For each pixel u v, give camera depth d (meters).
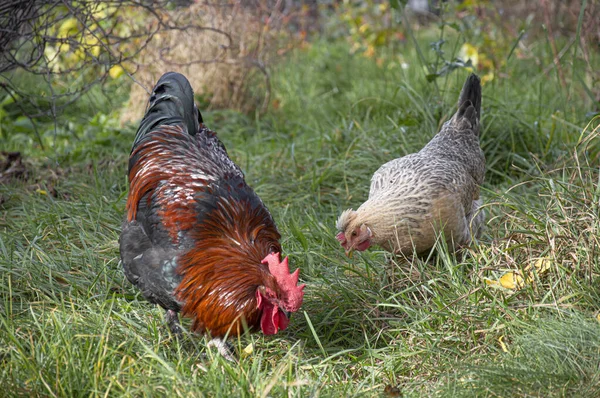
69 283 4.65
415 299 4.35
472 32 9.88
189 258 3.79
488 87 8.68
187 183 4.03
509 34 10.20
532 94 8.56
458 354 3.90
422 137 6.80
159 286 3.86
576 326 3.73
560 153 6.49
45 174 6.72
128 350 3.71
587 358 3.60
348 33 12.91
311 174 6.57
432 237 4.54
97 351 3.68
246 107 8.93
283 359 3.92
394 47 11.41
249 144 7.66
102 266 4.86
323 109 8.87
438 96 7.43
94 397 3.37
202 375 3.71
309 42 12.37
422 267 4.50
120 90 9.74
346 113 8.51
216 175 4.18
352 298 4.52
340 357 4.06
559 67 8.02
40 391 3.40
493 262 4.45
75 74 8.91
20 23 5.84
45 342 3.66
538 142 6.83
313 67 10.82
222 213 3.95
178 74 4.75
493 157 6.77
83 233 5.32
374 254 5.05
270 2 9.48
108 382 3.48
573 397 3.32
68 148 7.50
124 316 4.24
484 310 4.12
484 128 6.96
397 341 4.12
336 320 4.33
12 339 3.64
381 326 4.36
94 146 7.52
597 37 7.95
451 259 4.85
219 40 8.56
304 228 5.48
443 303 4.20
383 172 4.91
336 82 10.18
